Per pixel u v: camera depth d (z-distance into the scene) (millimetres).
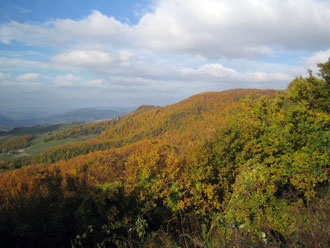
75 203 8117
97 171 26547
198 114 164375
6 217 6910
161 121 165875
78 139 186125
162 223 8938
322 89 13344
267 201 7121
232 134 14648
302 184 7512
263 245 2002
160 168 12172
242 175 10461
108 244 6277
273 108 15031
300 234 2064
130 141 138000
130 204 8898
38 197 8023
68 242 7039
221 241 2350
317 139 5234
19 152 160375
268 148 12656
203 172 12727
